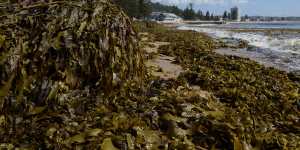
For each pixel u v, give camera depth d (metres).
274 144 8.25
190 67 16.75
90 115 8.90
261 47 36.09
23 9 11.07
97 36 10.61
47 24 10.40
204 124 8.66
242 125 8.97
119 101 9.92
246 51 31.70
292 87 14.58
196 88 12.77
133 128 8.00
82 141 7.53
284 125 9.79
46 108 8.94
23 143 7.45
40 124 8.21
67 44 10.09
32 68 9.47
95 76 10.14
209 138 8.15
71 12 10.88
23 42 9.81
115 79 10.54
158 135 8.20
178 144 7.70
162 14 171.88
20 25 10.35
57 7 11.01
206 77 13.60
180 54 21.67
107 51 10.62
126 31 11.80
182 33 55.09
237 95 11.62
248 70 17.50
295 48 34.88
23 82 9.22
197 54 21.70
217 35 61.75
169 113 9.12
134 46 12.04
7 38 9.74
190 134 8.35
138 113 9.08
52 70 9.62
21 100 8.95
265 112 10.69
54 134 7.66
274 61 24.44
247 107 10.84
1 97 8.88
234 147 7.88
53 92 9.27
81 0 11.64
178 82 12.75
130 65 11.44
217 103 11.03
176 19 172.25
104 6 11.66
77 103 9.30
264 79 15.44
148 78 12.91
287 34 65.56
